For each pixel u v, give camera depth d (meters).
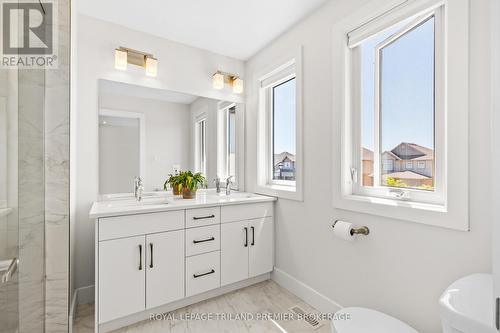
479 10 1.08
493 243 0.66
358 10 1.60
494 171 0.66
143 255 1.67
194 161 2.53
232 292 2.13
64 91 1.48
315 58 1.93
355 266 1.63
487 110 1.05
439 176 1.30
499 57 0.65
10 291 1.04
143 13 1.96
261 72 2.53
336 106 1.75
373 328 1.19
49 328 1.45
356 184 1.73
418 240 1.30
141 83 2.23
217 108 2.66
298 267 2.09
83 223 1.96
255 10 1.93
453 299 0.88
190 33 2.26
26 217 1.20
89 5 1.86
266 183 2.62
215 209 2.00
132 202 2.07
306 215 2.01
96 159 2.02
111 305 1.56
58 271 1.47
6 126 0.99
